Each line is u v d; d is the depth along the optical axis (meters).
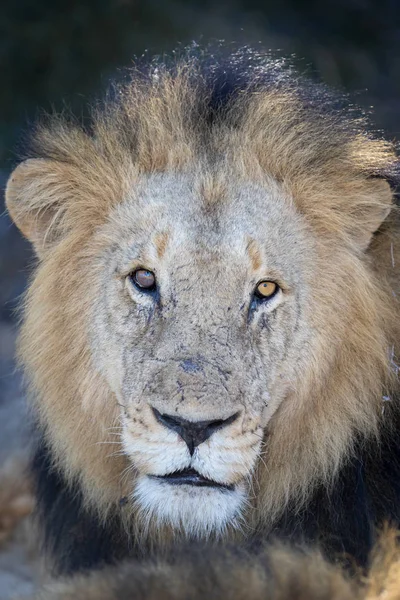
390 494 7.37
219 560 6.29
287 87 7.83
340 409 7.20
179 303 6.79
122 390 6.93
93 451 7.43
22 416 11.27
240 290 6.87
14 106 18.64
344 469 7.27
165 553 7.05
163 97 7.65
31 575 9.65
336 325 7.25
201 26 19.61
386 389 7.26
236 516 6.95
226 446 6.47
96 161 7.57
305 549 6.45
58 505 8.15
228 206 7.07
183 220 7.01
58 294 7.48
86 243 7.44
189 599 5.90
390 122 18.59
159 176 7.29
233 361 6.64
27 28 19.17
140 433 6.61
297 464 7.24
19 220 7.73
